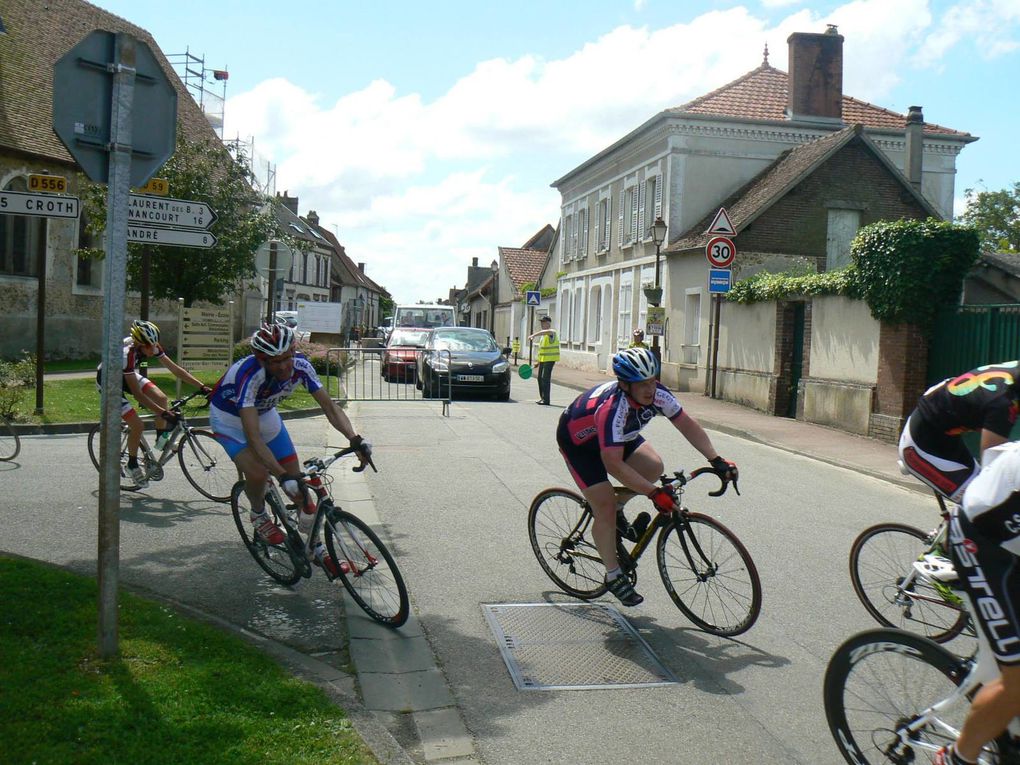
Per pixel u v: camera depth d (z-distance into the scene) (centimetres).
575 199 3572
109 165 399
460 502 856
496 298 5894
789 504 909
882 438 1368
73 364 2417
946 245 1286
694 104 2612
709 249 1800
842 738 337
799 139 2608
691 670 462
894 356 1352
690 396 2109
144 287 1366
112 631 413
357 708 387
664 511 525
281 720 362
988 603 281
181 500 828
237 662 417
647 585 611
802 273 2066
